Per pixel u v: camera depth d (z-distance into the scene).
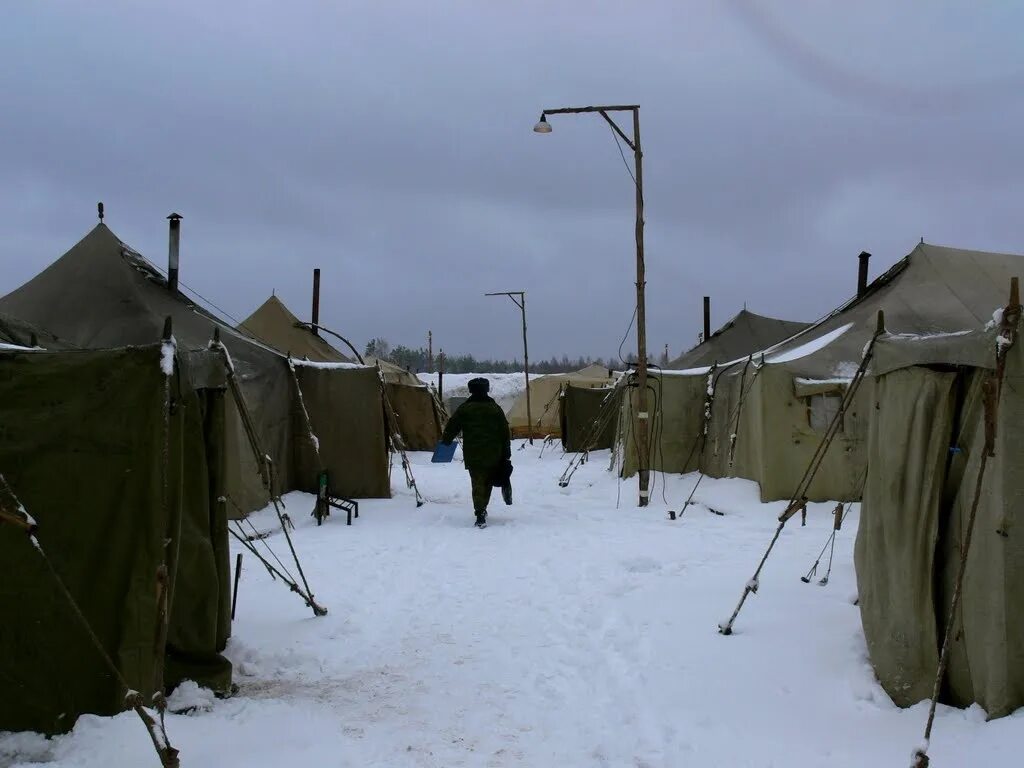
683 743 3.96
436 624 6.18
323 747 3.95
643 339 12.47
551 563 8.22
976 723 3.75
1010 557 3.69
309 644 5.63
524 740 4.10
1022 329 3.73
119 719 3.82
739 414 12.66
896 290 13.58
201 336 11.87
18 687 3.84
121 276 12.53
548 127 12.34
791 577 7.09
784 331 21.92
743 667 4.90
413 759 3.87
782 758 3.74
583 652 5.45
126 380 4.01
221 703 4.45
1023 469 3.72
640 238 12.53
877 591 4.45
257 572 7.91
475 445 10.68
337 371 13.16
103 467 3.96
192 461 4.69
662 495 13.05
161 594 3.85
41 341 6.88
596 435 19.56
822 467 11.55
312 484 12.90
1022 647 3.67
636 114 12.40
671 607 6.31
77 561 3.91
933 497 4.12
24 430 3.91
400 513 11.87
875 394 4.64
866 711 4.16
